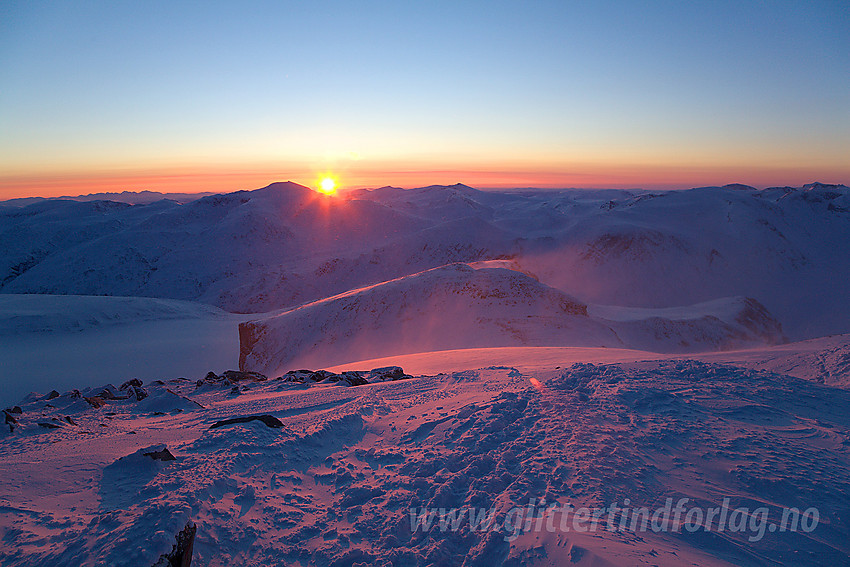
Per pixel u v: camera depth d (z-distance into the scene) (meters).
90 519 4.93
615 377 9.84
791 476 5.79
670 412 7.80
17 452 7.86
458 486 5.71
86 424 10.67
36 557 4.28
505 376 12.29
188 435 7.94
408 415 8.81
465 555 4.48
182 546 4.30
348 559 4.49
